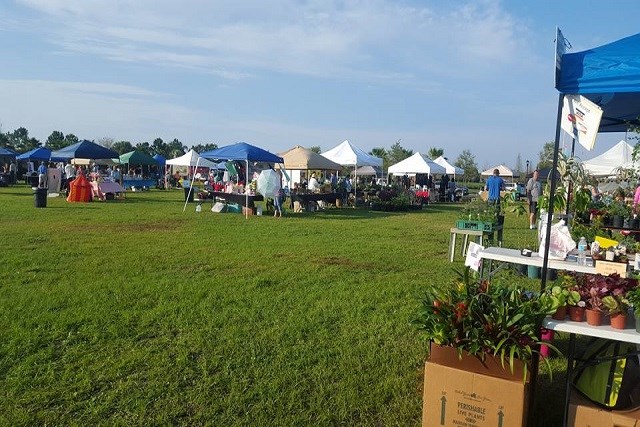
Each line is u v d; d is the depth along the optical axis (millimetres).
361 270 8109
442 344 3170
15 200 21156
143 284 6723
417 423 3391
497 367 3014
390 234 13195
